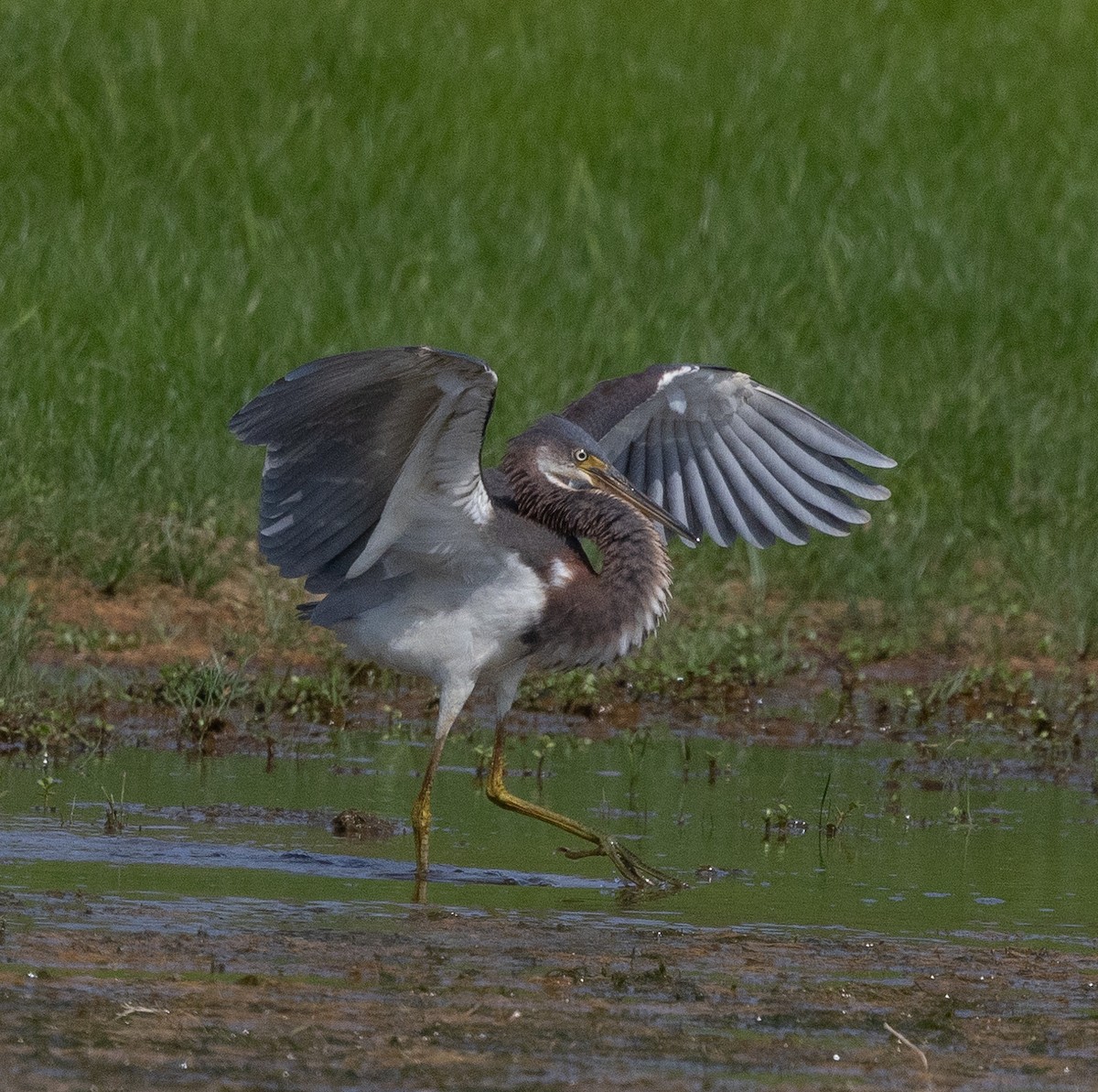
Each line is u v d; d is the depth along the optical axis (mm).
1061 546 15953
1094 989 7305
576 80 25438
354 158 22109
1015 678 13852
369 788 10523
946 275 20516
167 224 19406
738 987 7156
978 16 30359
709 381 10328
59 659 12930
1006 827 10109
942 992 7191
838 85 26094
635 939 7773
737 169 23203
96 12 25156
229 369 16594
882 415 17406
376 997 6797
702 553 15391
